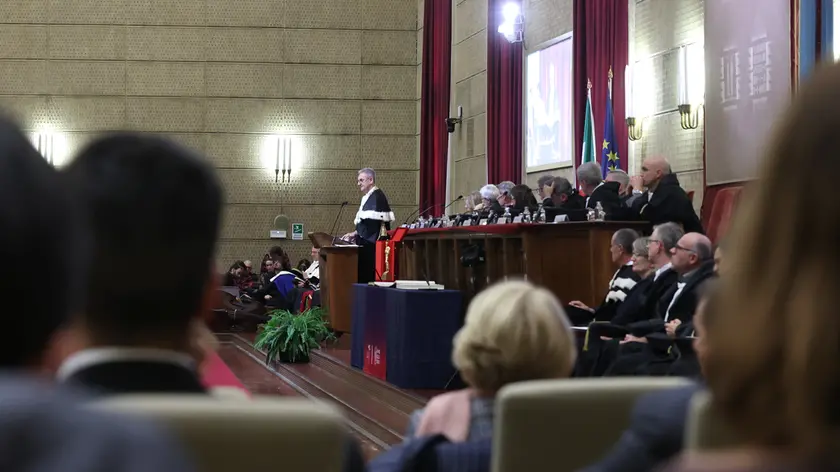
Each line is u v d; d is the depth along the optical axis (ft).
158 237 4.49
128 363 4.47
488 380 8.44
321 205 61.62
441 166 57.26
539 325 8.33
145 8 60.70
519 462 6.83
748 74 30.83
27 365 2.24
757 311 2.45
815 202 2.42
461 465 7.46
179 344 4.70
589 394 6.81
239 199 61.00
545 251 27.84
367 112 62.18
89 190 4.45
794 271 2.44
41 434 1.86
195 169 4.66
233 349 41.47
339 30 62.13
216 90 61.11
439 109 57.57
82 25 60.29
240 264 56.59
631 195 30.09
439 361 27.84
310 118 61.77
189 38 61.00
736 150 31.35
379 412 25.63
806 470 2.24
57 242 2.26
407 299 27.68
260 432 4.13
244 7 61.46
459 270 32.71
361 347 32.14
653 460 4.78
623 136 39.14
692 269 21.34
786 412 2.33
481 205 39.52
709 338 2.63
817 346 2.32
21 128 2.32
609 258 26.86
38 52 59.93
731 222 2.74
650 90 37.58
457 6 56.08
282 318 35.55
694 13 34.58
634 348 20.71
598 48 40.50
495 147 50.16
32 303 2.21
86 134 60.13
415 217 62.28
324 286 40.91
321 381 31.12
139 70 60.54
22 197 2.21
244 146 61.16
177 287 4.56
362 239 42.24
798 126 2.48
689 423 4.17
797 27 28.94
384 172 62.23
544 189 32.09
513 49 48.34
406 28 62.64
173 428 4.04
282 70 61.62
